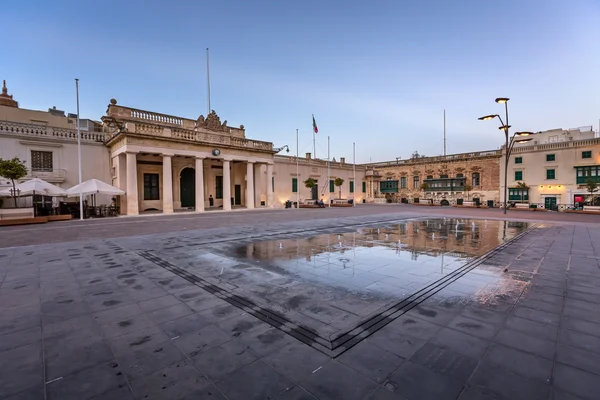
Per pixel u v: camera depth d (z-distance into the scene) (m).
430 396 2.56
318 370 2.95
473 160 43.16
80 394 2.62
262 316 4.24
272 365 3.04
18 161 19.27
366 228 14.84
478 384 2.73
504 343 3.48
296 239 11.28
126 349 3.38
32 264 7.34
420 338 3.60
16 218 17.05
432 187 47.97
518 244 10.18
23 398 2.57
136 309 4.53
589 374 2.88
